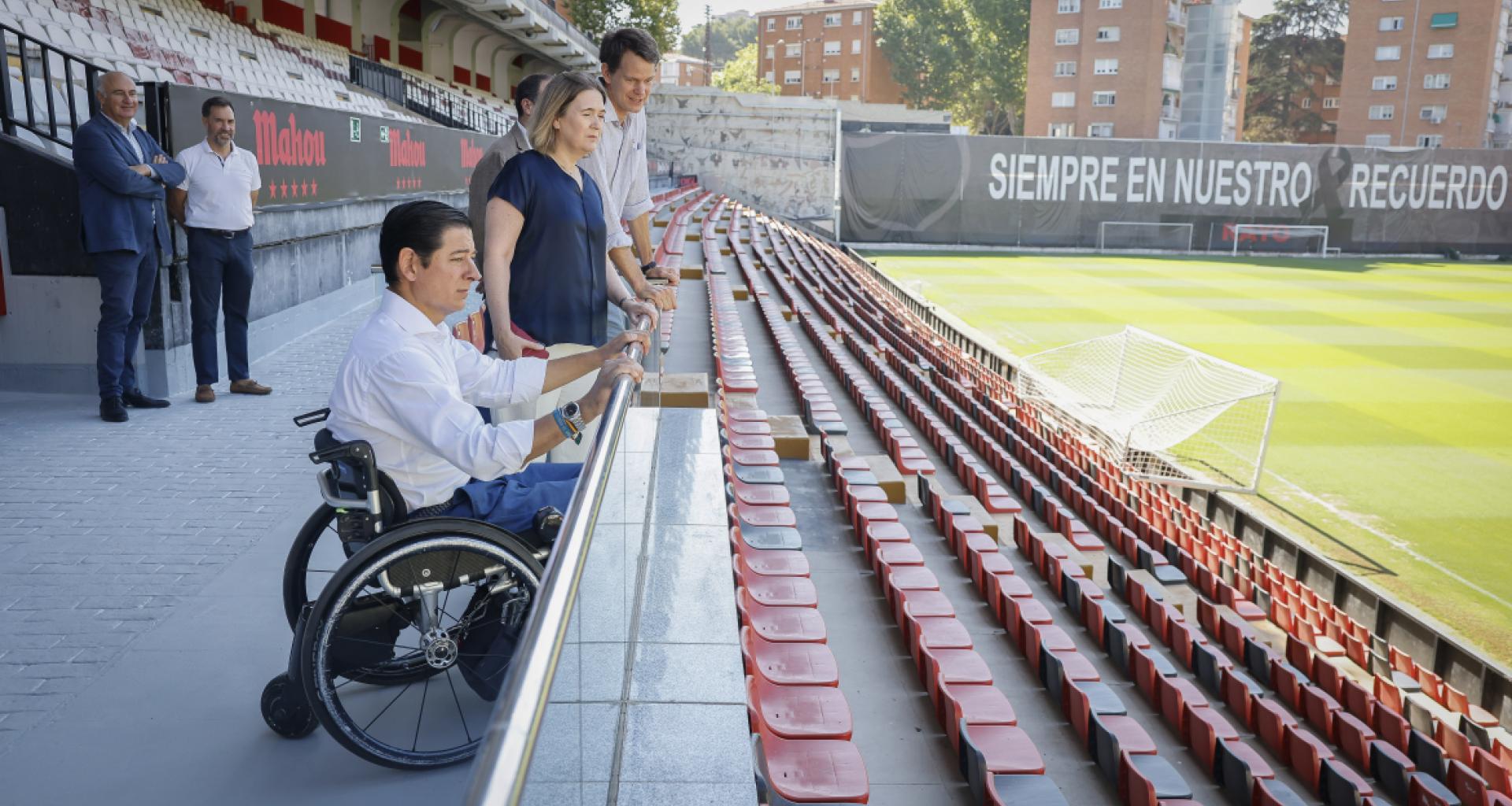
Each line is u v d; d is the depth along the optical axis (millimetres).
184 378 7668
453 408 2619
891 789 3803
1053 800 3627
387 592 2619
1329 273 37344
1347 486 13102
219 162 6949
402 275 2643
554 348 3656
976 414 13969
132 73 13219
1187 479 12922
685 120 49781
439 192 16156
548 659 1170
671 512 3746
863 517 6168
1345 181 43219
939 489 7965
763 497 5223
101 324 6484
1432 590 10016
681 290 13320
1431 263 41938
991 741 3984
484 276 3496
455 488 2865
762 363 11695
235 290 7320
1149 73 66812
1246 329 24734
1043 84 70688
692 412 5219
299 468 5691
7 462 5637
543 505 2895
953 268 36938
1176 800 4262
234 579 4129
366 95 23000
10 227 7102
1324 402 17531
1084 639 6613
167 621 3723
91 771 2736
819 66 97250
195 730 2961
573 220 3574
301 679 2678
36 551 4379
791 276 22391
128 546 4465
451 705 3025
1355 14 74875
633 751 2271
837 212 43188
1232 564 10086
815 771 2904
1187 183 43219
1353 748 6199
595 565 2357
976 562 6539
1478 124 72000
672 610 2959
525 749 994
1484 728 6984
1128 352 15859
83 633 3605
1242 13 85812
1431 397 17984
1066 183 43188
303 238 10258
